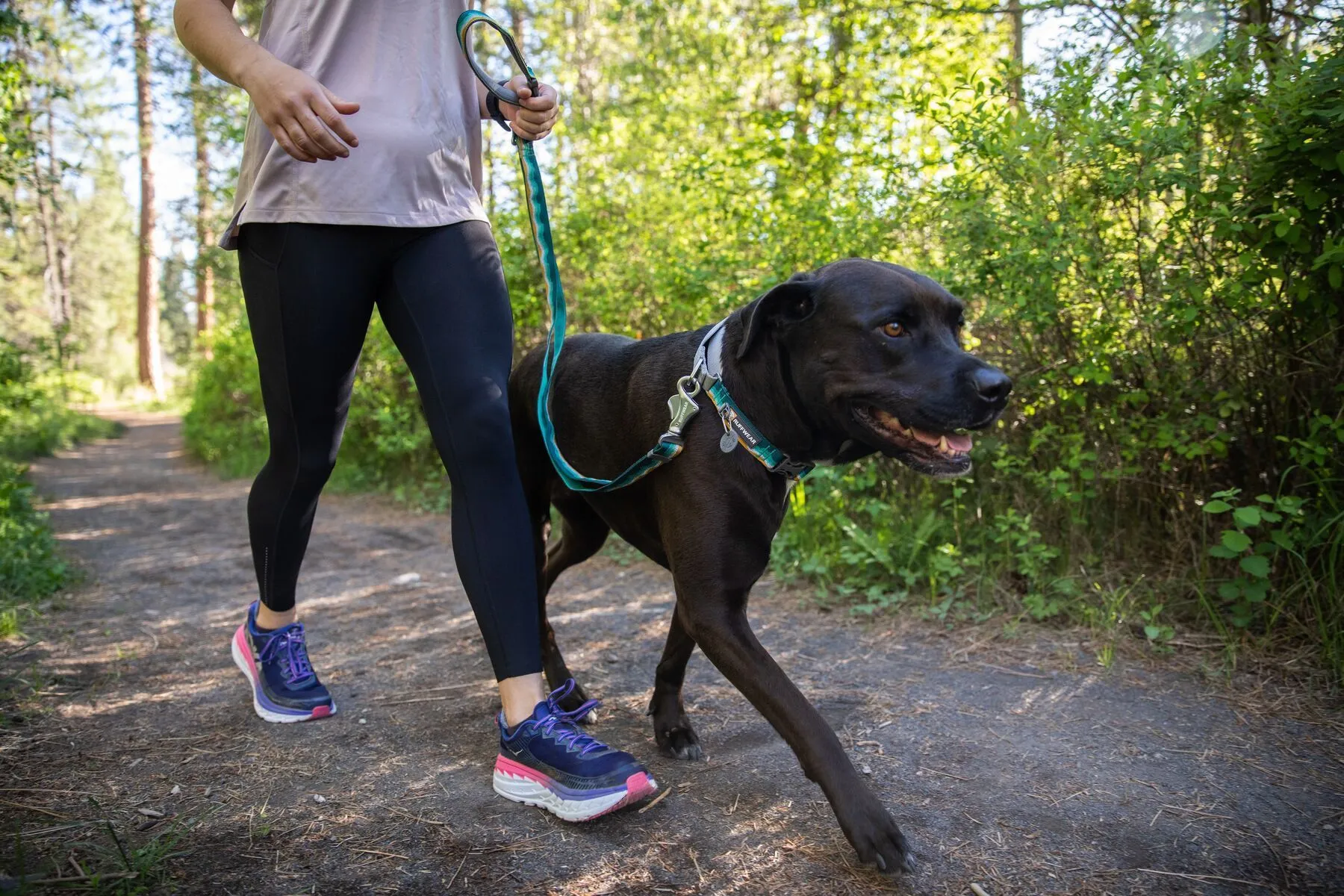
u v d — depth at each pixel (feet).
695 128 22.53
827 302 6.42
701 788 6.89
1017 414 12.21
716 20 24.84
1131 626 10.16
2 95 17.04
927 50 15.31
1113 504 11.51
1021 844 6.06
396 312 6.99
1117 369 11.18
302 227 6.64
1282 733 7.78
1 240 57.06
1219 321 10.17
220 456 34.27
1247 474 10.52
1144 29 11.16
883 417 6.44
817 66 18.20
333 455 7.63
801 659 10.00
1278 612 9.35
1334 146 8.61
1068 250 10.46
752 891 5.49
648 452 7.11
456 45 7.21
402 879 5.57
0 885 5.17
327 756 7.46
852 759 7.41
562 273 19.56
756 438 6.44
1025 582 11.54
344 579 14.62
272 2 6.89
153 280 90.63
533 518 8.89
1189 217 10.05
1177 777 7.03
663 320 17.67
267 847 5.93
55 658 10.16
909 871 5.50
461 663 9.98
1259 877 5.67
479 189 7.62
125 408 81.00
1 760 7.20
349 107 5.82
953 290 11.64
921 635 10.64
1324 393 9.78
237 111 35.47
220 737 7.86
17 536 14.44
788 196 15.37
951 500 12.35
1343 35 9.23
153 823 6.23
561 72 39.60
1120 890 5.53
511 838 6.10
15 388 30.01
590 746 6.41
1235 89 9.54
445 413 6.79
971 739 7.77
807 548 13.15
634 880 5.59
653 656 10.15
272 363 7.04
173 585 14.28
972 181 11.59
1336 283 8.54
